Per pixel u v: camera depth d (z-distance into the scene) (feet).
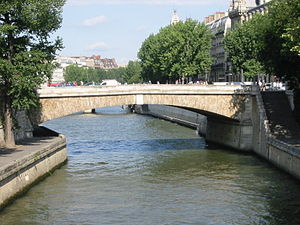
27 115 173.99
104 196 124.36
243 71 303.07
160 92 193.26
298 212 110.01
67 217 106.22
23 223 101.35
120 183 139.33
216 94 200.03
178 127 317.83
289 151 144.87
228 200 120.47
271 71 192.65
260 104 190.80
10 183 113.39
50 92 176.24
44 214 107.86
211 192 128.57
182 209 113.19
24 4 140.26
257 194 125.80
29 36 147.43
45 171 144.56
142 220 104.83
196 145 221.87
